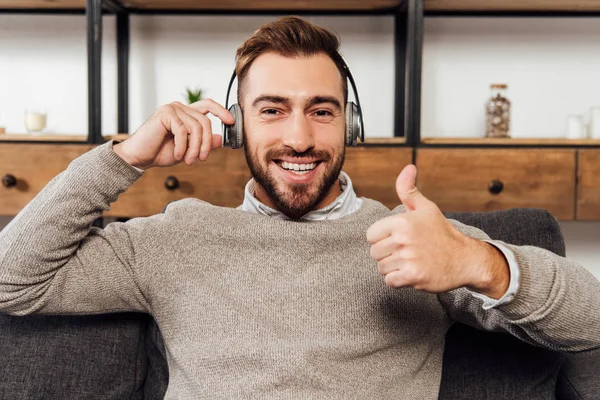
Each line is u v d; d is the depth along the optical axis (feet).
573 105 8.40
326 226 3.62
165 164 3.69
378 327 3.44
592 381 3.82
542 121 8.41
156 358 3.95
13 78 8.44
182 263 3.56
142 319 3.91
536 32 8.32
